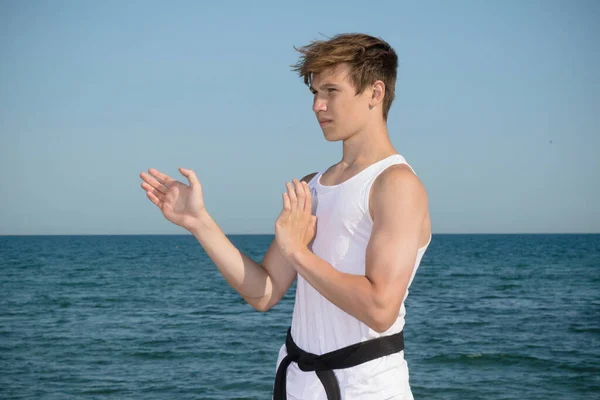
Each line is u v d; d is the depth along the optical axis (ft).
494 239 608.19
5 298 105.29
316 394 5.79
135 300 103.04
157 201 6.42
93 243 495.41
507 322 75.00
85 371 48.32
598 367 48.65
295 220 5.51
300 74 6.09
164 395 41.19
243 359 53.42
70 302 99.91
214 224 6.39
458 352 55.42
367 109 5.96
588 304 94.02
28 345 60.08
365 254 5.70
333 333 5.82
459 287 122.72
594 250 312.71
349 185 5.82
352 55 5.80
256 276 6.51
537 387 42.63
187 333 68.18
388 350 5.75
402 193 5.43
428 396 40.32
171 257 257.55
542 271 168.14
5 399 39.73
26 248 361.71
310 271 5.33
